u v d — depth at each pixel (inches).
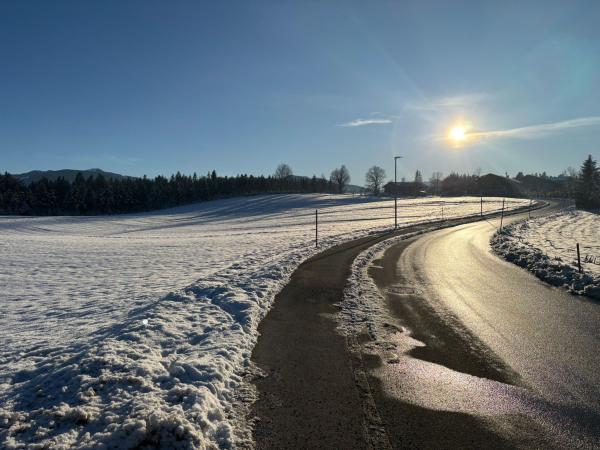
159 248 1047.6
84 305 423.5
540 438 163.5
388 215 2108.8
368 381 214.1
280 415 180.4
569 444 159.6
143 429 154.7
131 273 653.3
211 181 4744.1
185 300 374.9
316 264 599.5
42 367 226.2
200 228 2160.4
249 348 258.1
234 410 183.8
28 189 3998.5
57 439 154.0
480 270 561.0
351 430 169.2
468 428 170.7
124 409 173.2
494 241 911.0
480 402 192.4
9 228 2437.3
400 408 186.9
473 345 267.6
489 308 360.2
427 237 1033.5
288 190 5255.9
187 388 189.9
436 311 350.3
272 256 695.1
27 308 430.9
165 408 173.5
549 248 755.4
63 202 3932.1
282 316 333.4
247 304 350.9
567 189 4586.6
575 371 226.5
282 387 206.8
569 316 334.3
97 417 168.9
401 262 629.9
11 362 247.6
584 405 189.6
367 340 277.0
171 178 4896.7
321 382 212.7
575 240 911.0
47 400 185.2
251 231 1625.2
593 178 3208.7
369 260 647.1
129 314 352.8
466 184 5462.6
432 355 250.4
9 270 719.1
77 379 200.1
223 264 693.9
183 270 652.1
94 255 930.7
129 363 217.9
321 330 297.7
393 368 230.7
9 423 167.9
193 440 154.1
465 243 901.8
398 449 156.4
